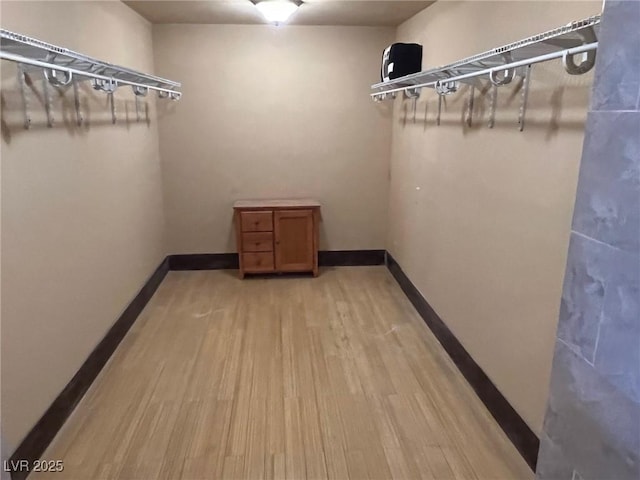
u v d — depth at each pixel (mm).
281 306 3688
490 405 2340
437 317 3131
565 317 1300
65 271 2268
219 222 4457
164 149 4230
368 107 4320
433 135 3178
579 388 1246
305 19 3824
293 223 4195
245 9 3434
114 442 2115
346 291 4016
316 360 2863
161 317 3471
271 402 2430
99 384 2580
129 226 3289
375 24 4043
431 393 2525
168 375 2678
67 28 2322
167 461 2008
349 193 4508
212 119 4227
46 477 1905
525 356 2020
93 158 2637
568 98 1688
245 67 4145
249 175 4383
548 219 1830
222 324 3357
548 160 1824
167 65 4074
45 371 2061
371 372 2730
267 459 2025
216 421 2273
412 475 1941
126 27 3330
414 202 3650
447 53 2902
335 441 2141
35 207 1986
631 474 1062
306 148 4371
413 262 3701
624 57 1035
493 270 2309
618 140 1063
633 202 1023
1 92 1746
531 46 1627
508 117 2133
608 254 1110
